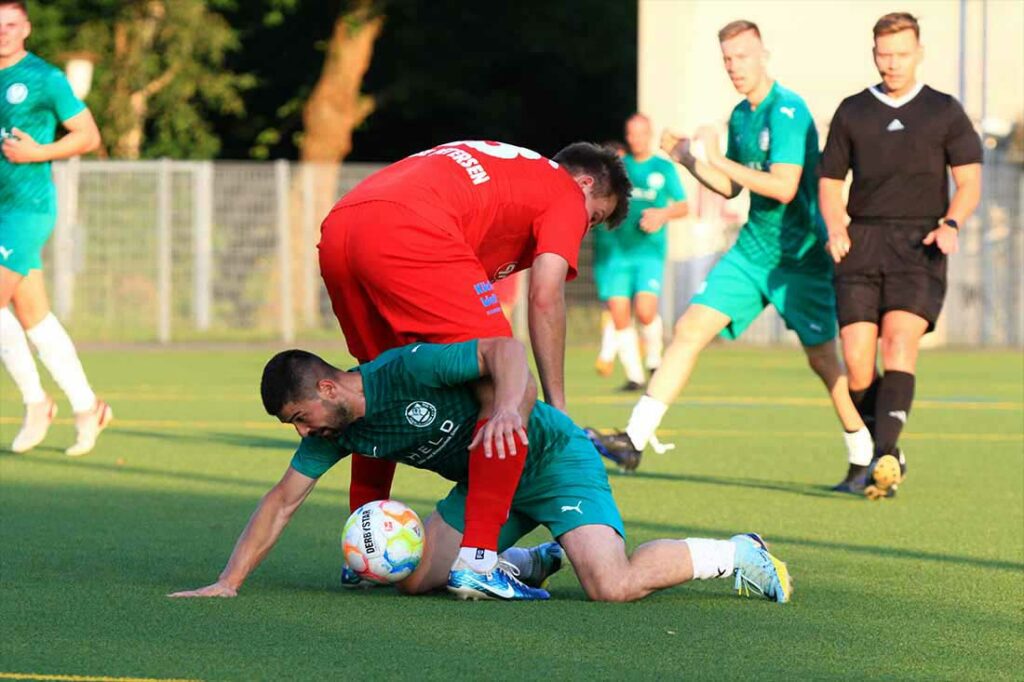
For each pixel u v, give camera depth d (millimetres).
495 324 14148
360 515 14047
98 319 59312
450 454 13844
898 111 21344
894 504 21062
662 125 60219
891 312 21547
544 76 88688
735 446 28312
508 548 14805
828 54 58969
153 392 38938
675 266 58719
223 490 21719
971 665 11711
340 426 13430
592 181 15422
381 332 14609
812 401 37531
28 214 24234
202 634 12375
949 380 44469
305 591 14398
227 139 88188
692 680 11086
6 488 21656
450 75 85375
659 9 60125
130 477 23031
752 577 14039
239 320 59844
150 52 76000
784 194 21516
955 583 15250
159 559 16125
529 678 11055
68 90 24094
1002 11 57812
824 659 11836
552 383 14773
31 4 74500
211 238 59531
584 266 61000
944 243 20953
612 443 23000
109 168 59094
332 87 74688
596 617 13250
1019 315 58719
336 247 14328
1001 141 58375
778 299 22406
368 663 11453
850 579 15453
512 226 14711
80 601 13711
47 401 26219
